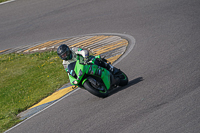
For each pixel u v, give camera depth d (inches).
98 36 1801.2
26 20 2379.4
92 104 941.2
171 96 824.9
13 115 1182.3
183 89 848.9
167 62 1120.8
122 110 823.7
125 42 1585.9
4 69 1811.0
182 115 706.2
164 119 711.1
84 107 940.6
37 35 2121.1
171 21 1651.1
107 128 751.7
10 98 1409.9
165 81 944.9
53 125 889.5
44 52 1872.5
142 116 757.3
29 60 1833.2
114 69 1023.0
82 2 2412.6
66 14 2283.5
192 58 1084.5
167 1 1963.6
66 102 1051.3
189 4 1814.7
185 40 1322.6
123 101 884.6
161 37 1465.3
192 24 1514.5
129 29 1744.6
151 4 1991.9
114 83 986.7
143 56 1283.2
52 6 2497.5
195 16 1617.9
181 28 1504.7
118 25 1854.1
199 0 1836.9
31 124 975.0
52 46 1877.5
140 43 1482.5
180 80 917.8
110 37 1728.6
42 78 1513.3
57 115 958.4
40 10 2484.0
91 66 930.7
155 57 1221.7
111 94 981.8
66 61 948.0
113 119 788.6
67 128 832.9
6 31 2300.7
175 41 1348.4
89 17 2114.9
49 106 1089.4
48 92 1289.4
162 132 660.1
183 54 1157.7
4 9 2677.2
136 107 816.3
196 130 629.9
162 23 1663.4
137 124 725.3
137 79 1043.9
